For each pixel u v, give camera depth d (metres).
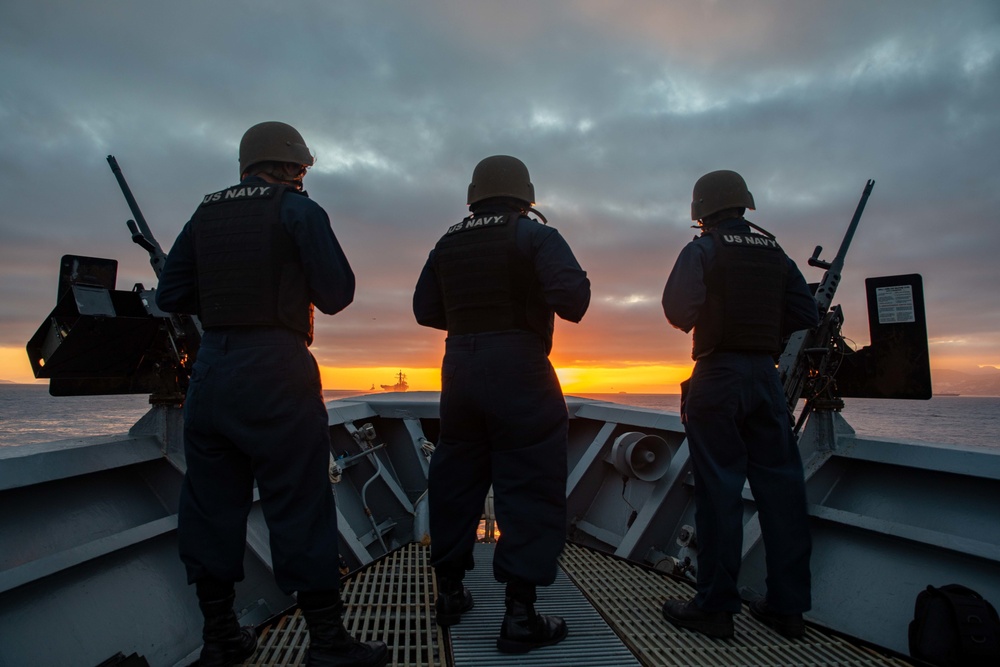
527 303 2.11
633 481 3.82
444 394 2.21
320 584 1.77
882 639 2.30
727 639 2.16
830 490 2.89
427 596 2.49
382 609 2.38
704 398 2.30
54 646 1.81
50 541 2.05
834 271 2.89
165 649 2.13
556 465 2.09
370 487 4.17
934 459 2.56
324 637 1.78
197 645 2.25
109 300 2.37
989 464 2.38
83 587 2.01
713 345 2.28
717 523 2.18
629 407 4.34
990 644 1.90
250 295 1.77
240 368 1.75
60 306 2.34
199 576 1.80
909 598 2.32
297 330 1.84
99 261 2.53
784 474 2.30
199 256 1.85
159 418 2.65
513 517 2.04
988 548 2.19
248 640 1.93
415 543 3.22
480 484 2.25
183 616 2.27
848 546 2.63
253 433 1.74
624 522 3.80
